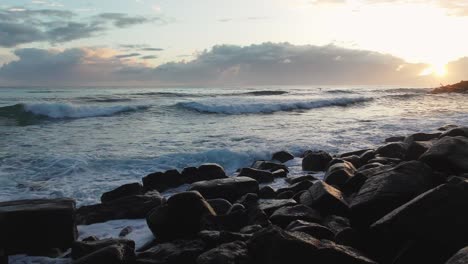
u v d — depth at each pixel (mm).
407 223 4387
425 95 41406
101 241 5543
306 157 11328
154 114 23719
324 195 6367
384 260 4496
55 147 13672
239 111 25703
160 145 14109
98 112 23359
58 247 5859
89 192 9094
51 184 9664
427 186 5680
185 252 5031
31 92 47406
